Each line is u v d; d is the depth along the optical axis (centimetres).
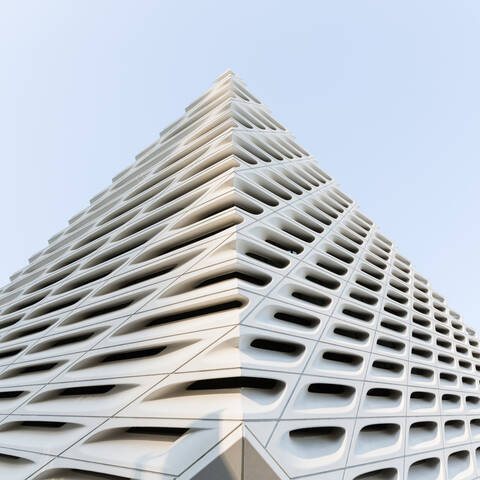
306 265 1648
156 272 1656
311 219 2145
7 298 3200
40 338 1895
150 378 1037
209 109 3278
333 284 1844
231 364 901
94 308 1731
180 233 1659
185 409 870
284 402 939
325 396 1207
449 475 1633
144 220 2136
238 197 1596
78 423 1073
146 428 974
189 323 1179
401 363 1875
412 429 1692
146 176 2955
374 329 1850
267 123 3272
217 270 1262
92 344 1441
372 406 1397
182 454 748
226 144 2134
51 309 2273
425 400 1952
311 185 2772
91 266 2270
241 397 855
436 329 2820
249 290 1179
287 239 1705
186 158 2467
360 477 1178
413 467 1516
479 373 3019
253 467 695
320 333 1371
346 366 1438
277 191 2130
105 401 1090
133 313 1414
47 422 1277
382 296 2283
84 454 918
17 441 1201
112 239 2294
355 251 2492
